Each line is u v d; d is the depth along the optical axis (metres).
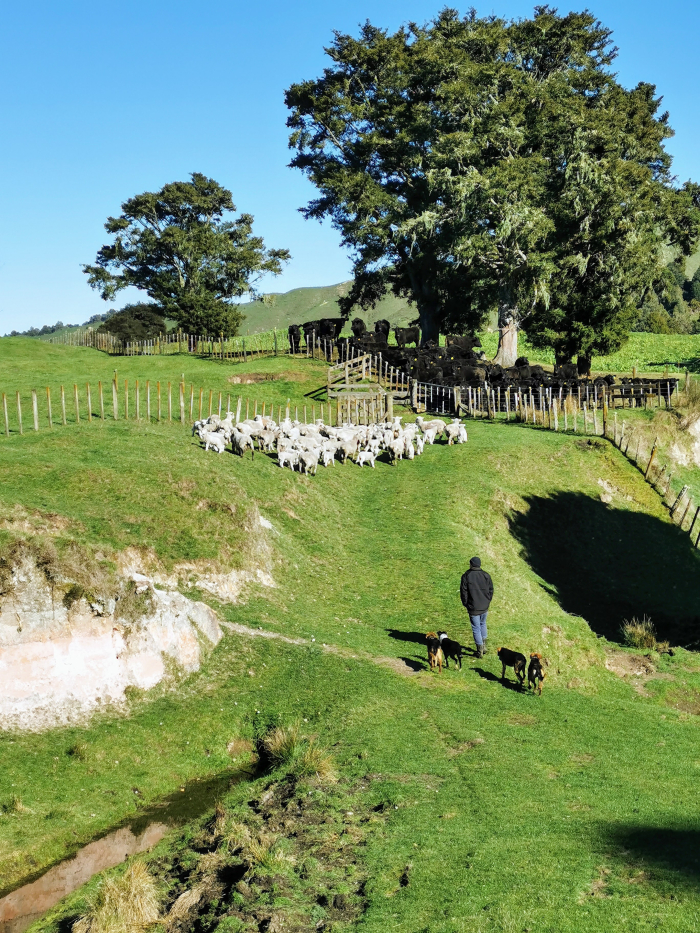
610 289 67.75
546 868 13.77
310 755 18.47
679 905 12.45
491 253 65.75
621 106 74.94
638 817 15.57
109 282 93.19
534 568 35.81
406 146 68.81
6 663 19.34
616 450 46.69
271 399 49.53
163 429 35.88
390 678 22.44
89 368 56.91
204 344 73.00
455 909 12.90
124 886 13.94
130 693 20.64
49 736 18.89
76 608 20.50
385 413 47.03
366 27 71.38
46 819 16.69
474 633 24.14
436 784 17.30
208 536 26.94
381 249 71.00
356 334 64.25
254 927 12.93
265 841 15.34
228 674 22.27
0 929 13.87
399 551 31.92
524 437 46.50
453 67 67.75
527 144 69.44
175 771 19.02
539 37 72.31
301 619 25.80
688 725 21.91
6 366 55.34
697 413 50.81
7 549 20.08
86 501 26.56
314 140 73.81
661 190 73.38
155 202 92.88
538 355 91.75
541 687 22.34
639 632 30.12
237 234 96.44
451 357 59.69
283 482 34.19
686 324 178.62
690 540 41.62
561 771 17.88
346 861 14.72
